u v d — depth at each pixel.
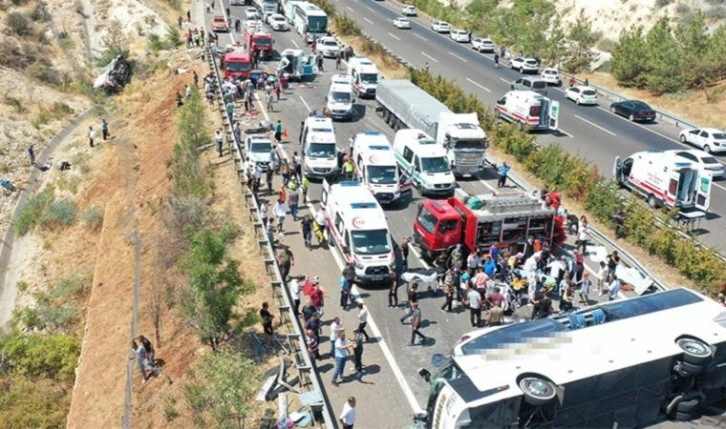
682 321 17.14
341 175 38.59
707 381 16.36
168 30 80.69
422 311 26.19
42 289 39.06
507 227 28.23
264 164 38.38
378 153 35.81
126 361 26.81
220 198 36.19
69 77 71.06
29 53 72.00
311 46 70.19
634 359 15.68
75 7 82.62
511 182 39.22
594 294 27.72
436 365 17.12
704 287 28.33
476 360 15.80
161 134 51.41
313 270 29.09
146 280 31.98
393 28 85.25
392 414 20.62
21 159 54.41
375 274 27.28
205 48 66.25
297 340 23.30
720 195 38.59
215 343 24.17
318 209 34.91
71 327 34.16
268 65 62.75
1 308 38.53
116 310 31.12
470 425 14.70
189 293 26.19
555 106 47.31
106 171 49.91
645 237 31.89
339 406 20.84
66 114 63.41
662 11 76.62
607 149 45.56
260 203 33.84
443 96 51.81
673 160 35.19
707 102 56.22
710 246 32.00
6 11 78.00
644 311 17.55
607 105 57.88
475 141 38.75
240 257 30.02
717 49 59.41
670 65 60.25
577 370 15.33
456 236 28.72
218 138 41.28
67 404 27.53
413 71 57.66
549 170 39.66
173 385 23.69
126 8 83.62
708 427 15.98
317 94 55.16
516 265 28.02
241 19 82.25
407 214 34.91
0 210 48.12
